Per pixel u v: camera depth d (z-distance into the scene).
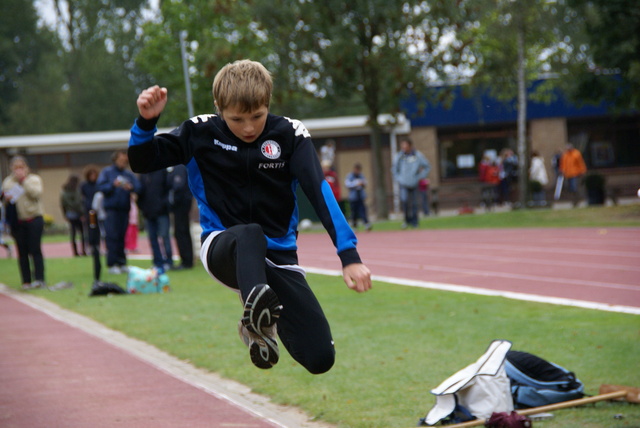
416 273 16.33
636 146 47.56
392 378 7.74
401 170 28.33
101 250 27.73
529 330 9.72
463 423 5.96
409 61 34.53
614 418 6.21
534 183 37.25
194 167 4.56
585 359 8.17
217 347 9.57
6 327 11.78
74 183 24.98
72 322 12.01
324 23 33.66
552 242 20.53
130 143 4.35
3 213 16.67
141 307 13.09
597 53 30.75
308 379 7.86
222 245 4.27
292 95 34.94
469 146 47.66
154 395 7.57
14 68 78.69
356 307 12.09
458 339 9.39
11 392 7.90
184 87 44.25
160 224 17.27
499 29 32.25
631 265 15.69
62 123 72.75
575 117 47.34
